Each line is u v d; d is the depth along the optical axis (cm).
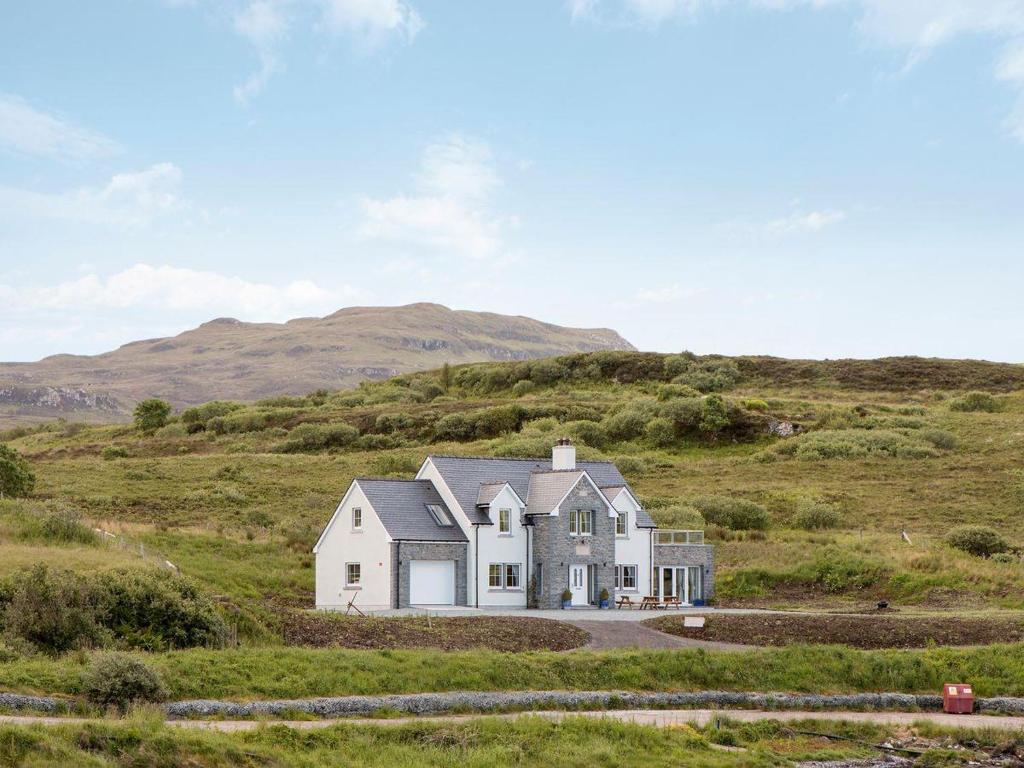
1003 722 3634
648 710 3597
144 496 8662
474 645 4222
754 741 3278
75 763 2336
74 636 3578
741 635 4719
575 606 6116
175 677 3216
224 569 6134
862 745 3303
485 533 6000
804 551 7319
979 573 6506
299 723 2992
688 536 6694
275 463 11012
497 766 2753
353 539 5944
